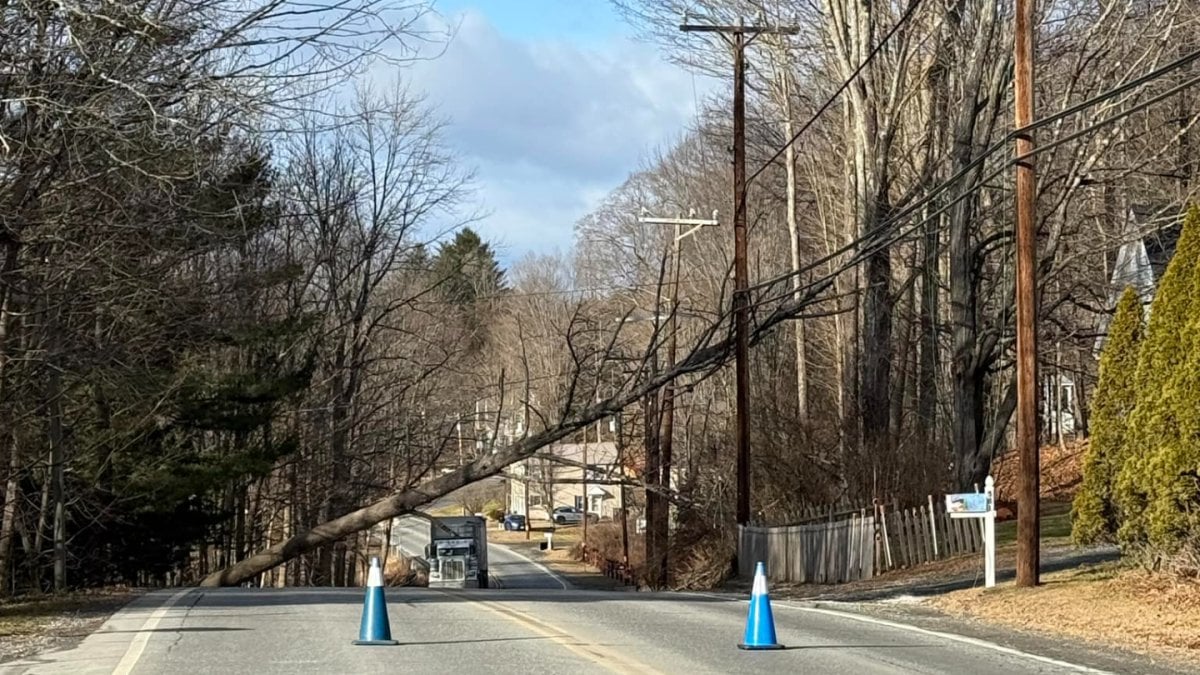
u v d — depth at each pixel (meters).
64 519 25.88
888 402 31.11
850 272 37.31
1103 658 11.70
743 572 30.22
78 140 15.63
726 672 10.29
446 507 101.62
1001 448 40.81
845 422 31.06
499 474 35.25
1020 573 17.08
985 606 15.84
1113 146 29.14
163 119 14.14
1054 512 32.66
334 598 17.62
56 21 14.84
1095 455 17.14
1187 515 14.89
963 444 27.30
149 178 16.58
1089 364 47.50
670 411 37.81
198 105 15.49
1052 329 38.59
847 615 15.70
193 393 30.25
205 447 36.22
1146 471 15.30
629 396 28.80
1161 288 15.59
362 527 30.91
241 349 34.16
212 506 35.91
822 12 33.25
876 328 30.16
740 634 13.09
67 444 28.25
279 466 37.31
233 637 12.49
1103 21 27.39
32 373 21.91
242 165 23.69
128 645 11.95
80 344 21.44
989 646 12.47
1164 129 32.81
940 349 44.72
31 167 15.90
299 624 13.70
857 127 31.22
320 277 47.25
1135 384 16.17
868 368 30.20
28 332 21.53
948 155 29.92
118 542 32.62
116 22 13.72
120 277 20.30
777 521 31.58
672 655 11.33
